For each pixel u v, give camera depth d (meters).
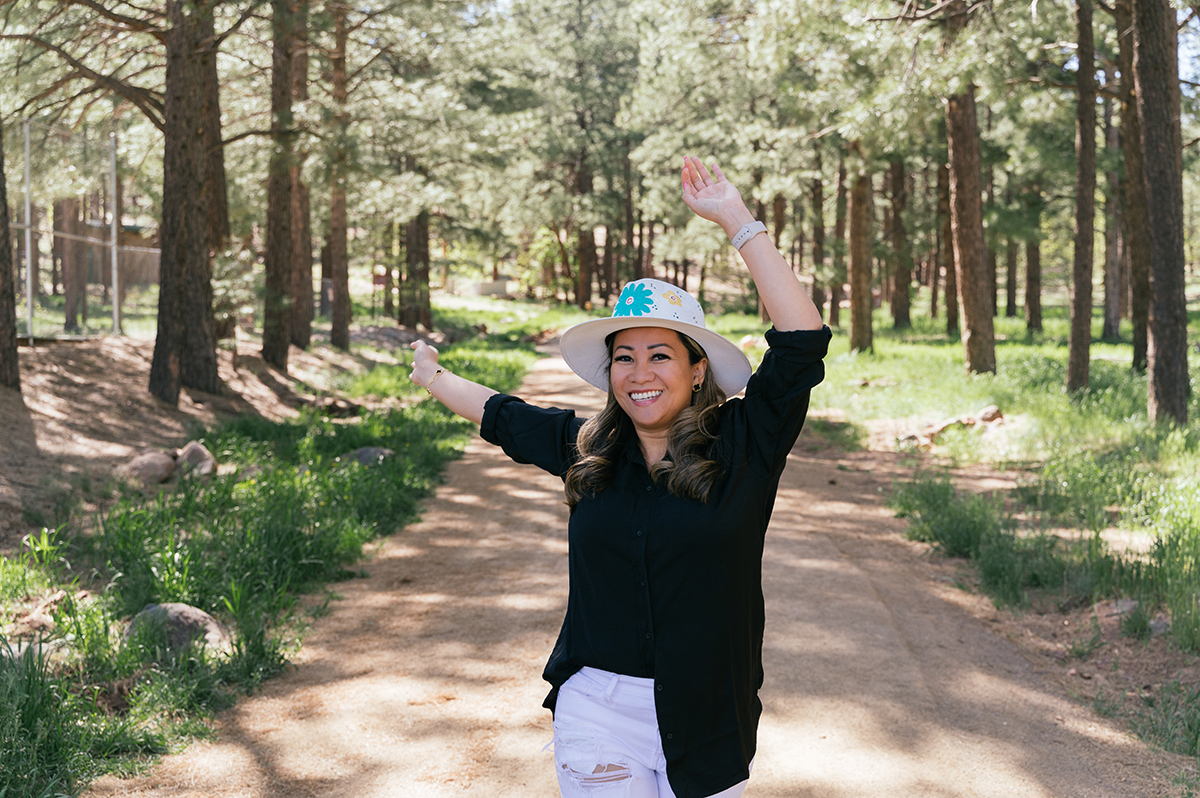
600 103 50.06
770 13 14.76
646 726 2.00
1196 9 11.14
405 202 20.61
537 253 60.09
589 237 58.50
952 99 17.66
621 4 50.50
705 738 1.98
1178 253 11.25
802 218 39.88
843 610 5.94
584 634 2.07
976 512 7.66
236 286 15.98
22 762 3.53
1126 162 18.41
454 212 34.91
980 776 3.79
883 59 12.94
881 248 29.16
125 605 5.50
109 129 20.75
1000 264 49.22
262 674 4.82
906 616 5.85
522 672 4.91
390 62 23.80
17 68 16.02
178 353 12.80
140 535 6.66
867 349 23.47
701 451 2.01
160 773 3.75
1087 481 8.60
